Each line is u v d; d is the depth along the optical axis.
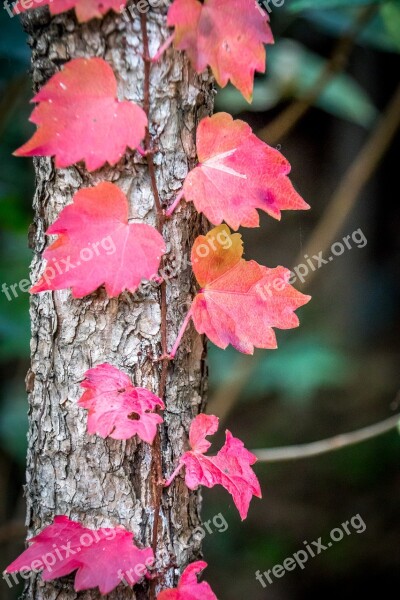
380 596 2.78
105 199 1.03
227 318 1.06
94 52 1.05
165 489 1.08
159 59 1.05
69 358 1.07
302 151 3.36
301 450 1.39
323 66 1.93
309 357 2.34
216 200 1.04
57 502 1.08
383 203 3.40
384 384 3.14
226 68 1.03
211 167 1.05
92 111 1.02
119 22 1.04
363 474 2.95
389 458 2.94
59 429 1.08
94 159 1.02
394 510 2.87
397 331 3.31
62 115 1.01
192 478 1.05
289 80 1.90
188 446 1.09
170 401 1.08
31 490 1.09
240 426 3.09
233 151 1.05
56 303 1.07
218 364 2.31
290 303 1.06
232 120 1.05
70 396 1.07
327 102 2.07
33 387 1.09
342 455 2.99
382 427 1.40
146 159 1.06
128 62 1.05
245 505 1.05
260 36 1.03
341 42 1.78
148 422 1.02
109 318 1.07
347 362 2.98
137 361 1.07
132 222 1.06
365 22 1.71
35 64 1.06
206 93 1.08
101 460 1.07
